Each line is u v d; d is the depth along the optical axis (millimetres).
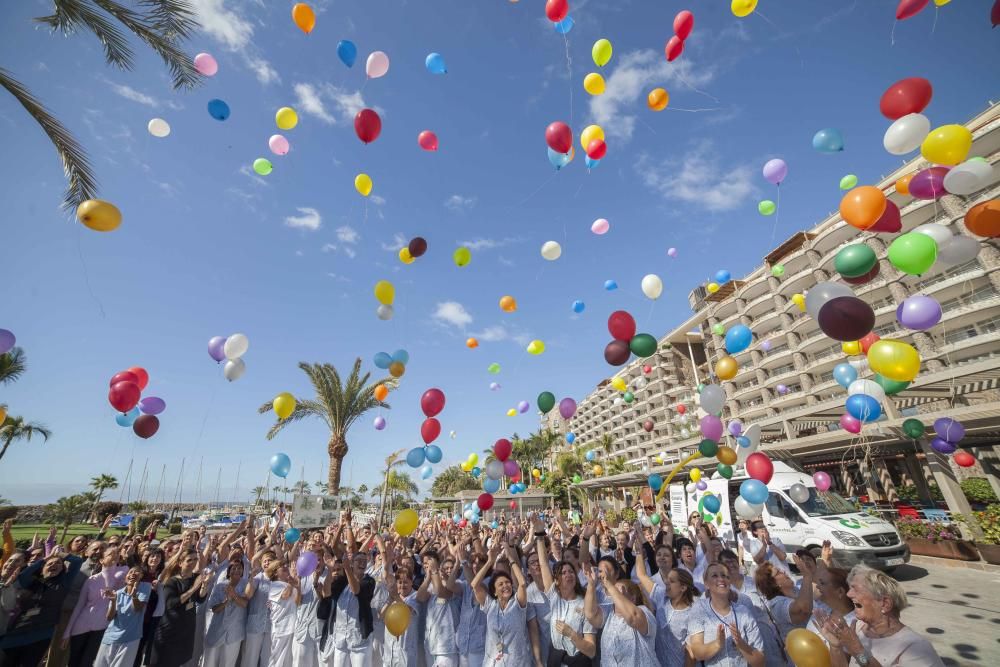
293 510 13453
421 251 6641
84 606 4438
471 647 4012
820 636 2715
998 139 23719
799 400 40312
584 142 6020
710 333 52094
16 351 19125
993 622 5965
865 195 3840
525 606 3770
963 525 10453
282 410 5633
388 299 6535
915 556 10922
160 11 5816
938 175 3879
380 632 4656
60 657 4395
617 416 75125
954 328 28219
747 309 45750
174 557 4855
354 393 17125
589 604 3252
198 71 5770
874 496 17391
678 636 3109
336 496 14484
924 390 15828
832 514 8914
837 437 14734
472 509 7422
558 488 40656
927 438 12398
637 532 6066
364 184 6211
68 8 5227
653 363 61781
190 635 4535
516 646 3570
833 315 3520
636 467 40656
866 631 2432
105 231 3932
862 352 5707
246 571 5246
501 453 5996
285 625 4852
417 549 7047
